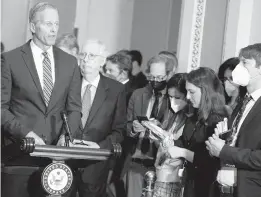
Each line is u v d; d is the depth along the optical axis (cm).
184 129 473
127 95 651
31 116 437
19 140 417
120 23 1017
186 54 708
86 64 519
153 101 570
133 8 1007
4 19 791
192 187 446
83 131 511
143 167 550
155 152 546
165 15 960
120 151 395
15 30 796
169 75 567
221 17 676
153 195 472
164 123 525
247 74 395
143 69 978
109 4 1023
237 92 520
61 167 382
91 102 522
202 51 698
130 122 575
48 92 444
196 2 708
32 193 417
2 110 425
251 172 383
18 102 439
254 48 396
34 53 448
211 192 417
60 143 421
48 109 440
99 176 503
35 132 435
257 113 386
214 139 396
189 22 710
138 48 992
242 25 647
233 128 402
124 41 1009
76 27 995
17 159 409
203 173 439
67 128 410
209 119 445
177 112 515
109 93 528
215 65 674
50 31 439
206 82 446
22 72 439
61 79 447
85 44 526
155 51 968
